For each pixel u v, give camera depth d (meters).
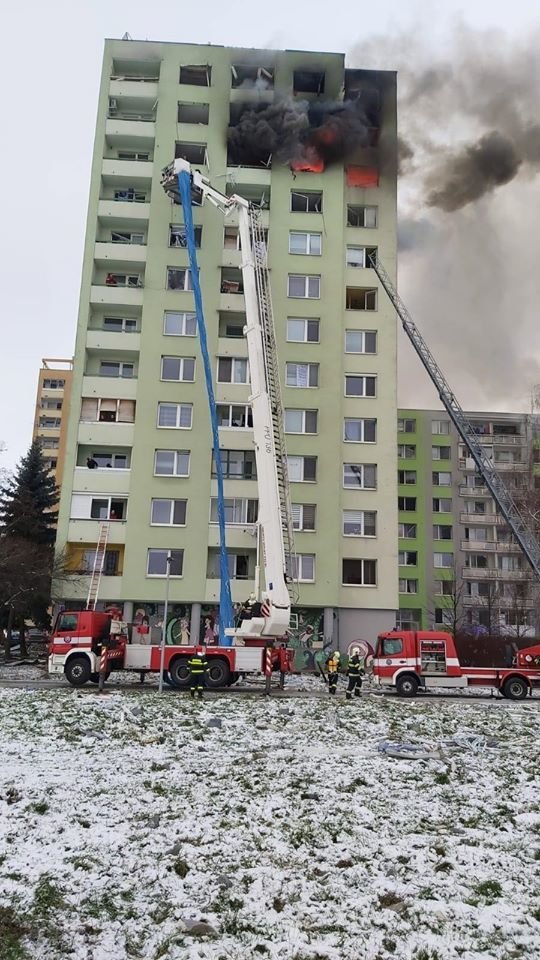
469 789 9.40
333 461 35.00
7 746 11.35
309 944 5.24
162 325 36.38
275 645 21.34
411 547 61.97
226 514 34.34
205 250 37.44
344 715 15.62
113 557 34.16
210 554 34.31
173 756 11.00
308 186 38.94
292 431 35.34
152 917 5.65
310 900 5.95
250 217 24.38
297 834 7.51
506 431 66.06
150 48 40.62
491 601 56.88
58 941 5.25
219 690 21.66
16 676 25.72
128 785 9.23
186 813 8.13
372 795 9.02
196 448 34.78
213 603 33.12
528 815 8.30
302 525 34.34
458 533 62.44
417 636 23.00
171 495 34.12
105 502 34.28
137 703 16.62
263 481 21.36
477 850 7.12
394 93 40.97
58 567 32.12
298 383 36.06
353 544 34.66
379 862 6.80
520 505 47.22
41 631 40.06
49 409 91.81
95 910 5.72
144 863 6.66
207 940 5.28
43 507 42.12
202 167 38.81
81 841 7.17
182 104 39.94
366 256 38.94
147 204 38.12
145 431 34.84
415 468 64.00
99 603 33.09
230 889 6.15
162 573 33.28
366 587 34.19
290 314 36.88
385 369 36.84
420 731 13.68
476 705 18.89
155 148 38.94
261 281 23.64
